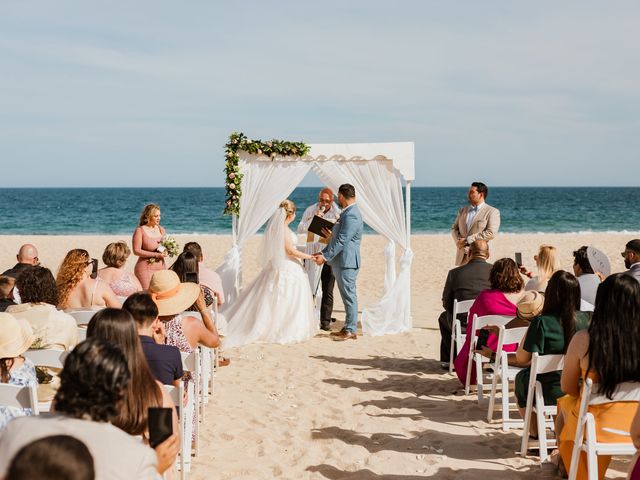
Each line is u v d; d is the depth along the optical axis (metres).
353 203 9.54
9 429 2.21
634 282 3.87
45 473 1.52
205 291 7.31
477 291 7.65
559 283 4.86
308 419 6.08
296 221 54.72
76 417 2.23
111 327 2.97
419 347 9.17
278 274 9.42
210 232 44.41
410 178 10.20
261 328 9.36
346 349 9.01
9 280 5.55
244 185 10.35
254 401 6.66
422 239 27.78
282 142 10.09
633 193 114.00
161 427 2.57
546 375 4.98
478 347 6.52
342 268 9.55
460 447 5.24
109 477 2.16
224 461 5.02
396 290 10.25
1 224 50.53
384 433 5.63
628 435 3.86
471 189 9.23
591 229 45.12
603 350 3.85
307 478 4.70
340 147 10.17
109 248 7.23
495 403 5.99
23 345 3.80
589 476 3.76
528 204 75.19
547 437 5.24
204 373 6.10
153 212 8.91
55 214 60.88
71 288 6.24
